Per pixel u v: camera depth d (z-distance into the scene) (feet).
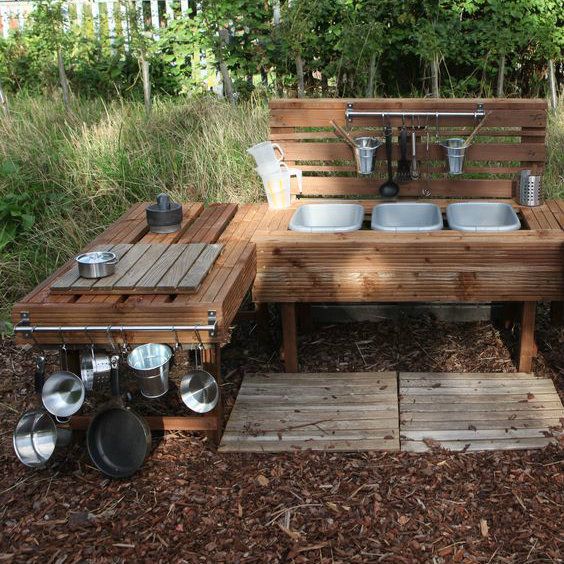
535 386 13.23
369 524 10.08
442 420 12.32
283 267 13.51
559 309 14.93
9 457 11.83
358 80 26.96
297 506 10.45
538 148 15.62
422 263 13.29
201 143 20.67
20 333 11.02
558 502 10.37
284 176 15.61
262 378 13.76
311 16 27.27
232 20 28.30
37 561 9.69
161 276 11.50
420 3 28.32
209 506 10.52
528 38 26.94
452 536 9.84
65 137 21.22
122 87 29.58
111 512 10.49
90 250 13.00
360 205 15.46
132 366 10.83
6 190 19.19
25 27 31.14
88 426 11.26
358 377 13.69
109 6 30.63
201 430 11.92
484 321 15.58
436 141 15.89
